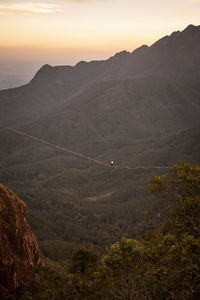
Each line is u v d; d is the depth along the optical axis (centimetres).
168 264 1258
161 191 1714
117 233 11294
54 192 16912
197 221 1385
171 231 1520
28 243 2402
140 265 1351
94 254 3700
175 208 1545
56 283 1831
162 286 1166
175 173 1712
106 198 16112
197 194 1524
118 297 1244
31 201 14675
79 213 13862
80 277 1703
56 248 8138
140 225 10856
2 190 2453
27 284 1958
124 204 14462
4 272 1891
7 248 2069
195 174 1634
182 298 1109
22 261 2141
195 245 1224
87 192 17650
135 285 1228
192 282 1145
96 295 1422
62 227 11794
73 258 3700
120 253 1423
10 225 2250
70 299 1600
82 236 10975
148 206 13225
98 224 12656
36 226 10625
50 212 13450
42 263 2544
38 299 1730
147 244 1478
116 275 1373
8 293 1841
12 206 2406
